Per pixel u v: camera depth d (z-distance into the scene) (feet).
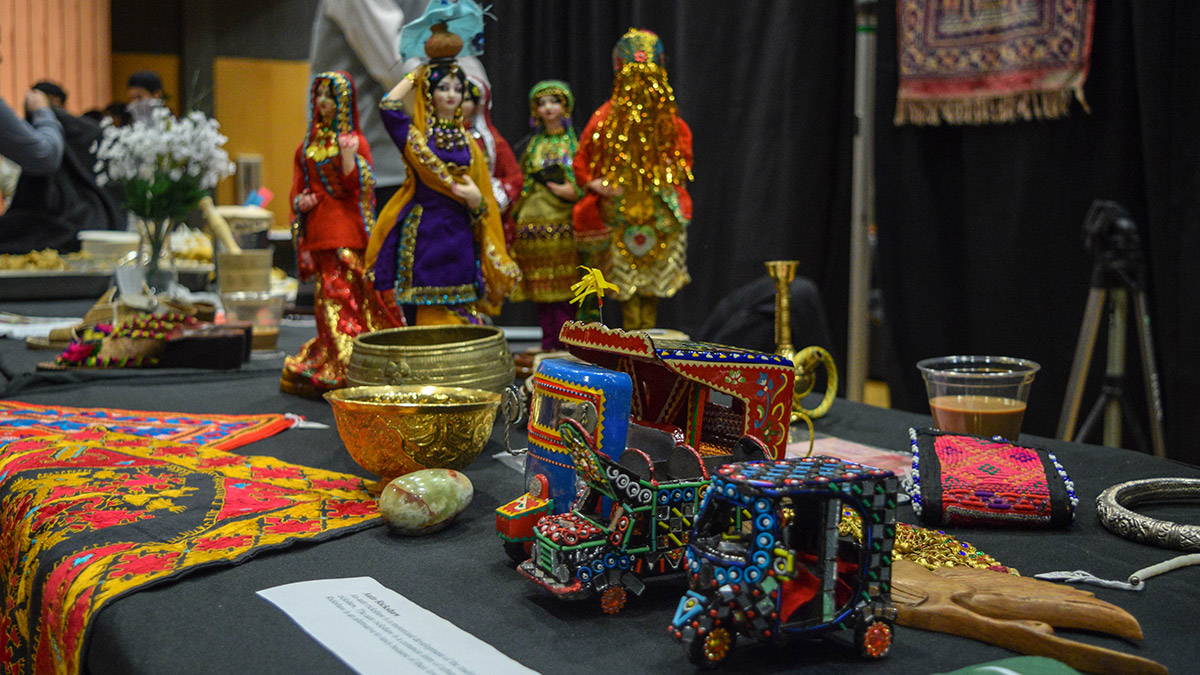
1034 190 10.67
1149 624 2.94
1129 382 10.14
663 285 7.27
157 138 10.11
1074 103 10.26
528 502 3.56
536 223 7.80
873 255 17.87
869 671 2.64
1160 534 3.67
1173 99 9.31
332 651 2.69
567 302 8.05
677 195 7.22
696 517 2.76
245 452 5.46
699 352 3.54
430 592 3.26
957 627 2.86
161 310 8.68
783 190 12.28
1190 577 3.37
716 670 2.65
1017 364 5.18
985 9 10.59
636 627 2.97
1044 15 10.07
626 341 3.56
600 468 3.08
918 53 11.16
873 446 5.53
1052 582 3.31
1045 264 10.73
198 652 2.70
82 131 15.61
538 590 3.30
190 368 8.37
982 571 3.23
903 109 11.39
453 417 4.27
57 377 7.61
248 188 35.47
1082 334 8.91
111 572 3.29
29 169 12.54
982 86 10.73
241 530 3.81
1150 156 9.46
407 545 3.80
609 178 7.09
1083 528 3.98
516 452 4.09
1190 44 9.14
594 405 3.45
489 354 5.45
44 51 31.53
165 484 4.37
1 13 29.81
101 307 8.97
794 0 11.80
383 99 6.67
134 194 10.21
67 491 4.18
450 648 2.73
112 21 34.53
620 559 3.08
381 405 4.20
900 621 2.95
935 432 4.42
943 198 11.70
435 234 6.76
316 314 7.34
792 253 12.34
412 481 3.92
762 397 3.63
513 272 6.97
